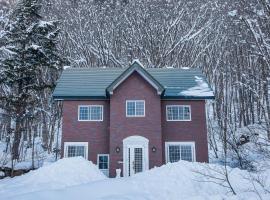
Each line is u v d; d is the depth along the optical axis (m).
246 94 42.25
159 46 50.56
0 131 42.38
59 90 25.59
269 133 15.66
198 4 59.91
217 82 49.06
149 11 57.34
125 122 23.81
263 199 10.13
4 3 36.09
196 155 24.11
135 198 10.86
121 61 51.38
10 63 29.75
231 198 10.35
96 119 24.95
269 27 20.91
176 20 54.94
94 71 29.12
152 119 23.84
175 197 11.63
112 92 24.09
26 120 35.66
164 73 28.78
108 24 56.72
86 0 60.91
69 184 14.67
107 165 24.09
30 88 30.45
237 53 46.22
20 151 34.22
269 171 14.92
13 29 30.52
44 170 16.12
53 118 40.16
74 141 24.42
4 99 29.06
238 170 15.31
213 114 44.94
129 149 23.34
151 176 14.41
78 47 52.78
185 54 52.62
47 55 32.06
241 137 24.16
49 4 60.62
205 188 13.19
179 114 25.05
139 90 24.39
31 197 10.76
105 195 11.37
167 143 24.39
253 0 23.70
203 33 55.88
